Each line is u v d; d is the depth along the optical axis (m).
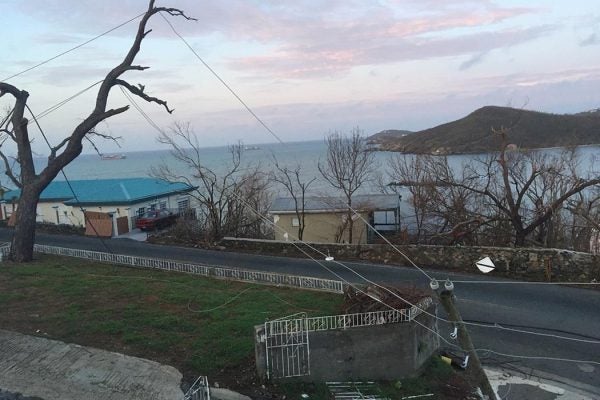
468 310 18.34
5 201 43.59
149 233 36.22
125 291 17.72
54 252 25.92
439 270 22.98
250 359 12.83
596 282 20.19
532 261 21.73
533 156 34.81
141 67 23.12
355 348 12.92
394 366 13.14
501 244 28.94
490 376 13.95
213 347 13.23
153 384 11.61
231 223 34.19
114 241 32.53
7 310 15.17
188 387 11.58
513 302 18.91
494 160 34.81
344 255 25.72
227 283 20.27
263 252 27.77
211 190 39.00
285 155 141.00
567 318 17.34
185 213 39.47
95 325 14.10
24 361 12.23
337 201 36.16
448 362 14.55
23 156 23.28
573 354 14.99
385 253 24.73
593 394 13.04
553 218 30.38
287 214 34.59
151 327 14.30
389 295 14.47
